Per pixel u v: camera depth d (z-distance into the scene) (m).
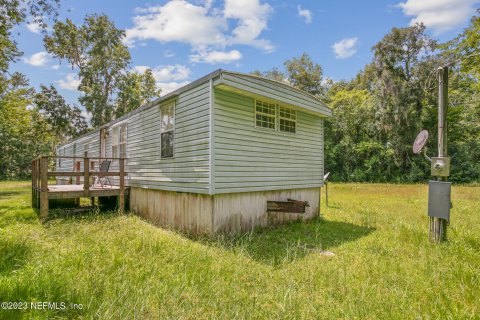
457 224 6.53
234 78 5.64
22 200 12.26
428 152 22.78
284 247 5.31
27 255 3.97
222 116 5.79
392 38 23.27
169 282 3.30
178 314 2.63
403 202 11.64
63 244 4.69
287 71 31.25
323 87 31.83
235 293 3.13
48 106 24.09
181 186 6.46
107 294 2.89
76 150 15.80
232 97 6.04
